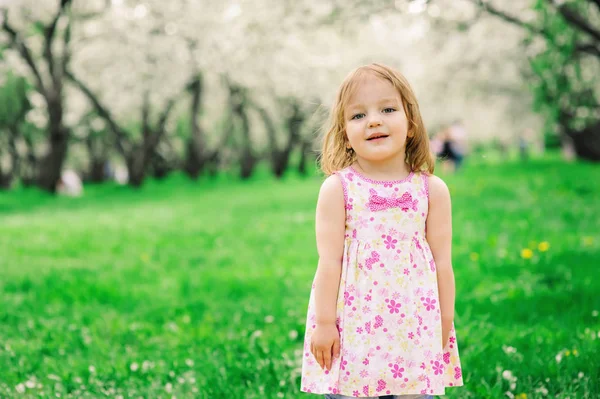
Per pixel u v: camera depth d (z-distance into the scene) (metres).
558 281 5.75
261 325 4.97
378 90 2.53
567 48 12.13
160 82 23.67
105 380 3.90
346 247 2.53
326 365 2.49
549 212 10.03
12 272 7.47
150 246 9.30
